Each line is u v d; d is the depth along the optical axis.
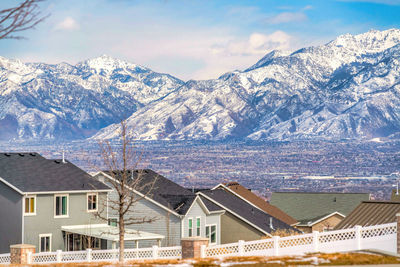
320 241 41.50
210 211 80.69
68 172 79.38
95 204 78.75
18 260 45.50
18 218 73.50
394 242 41.59
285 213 114.19
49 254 46.34
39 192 73.81
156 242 75.38
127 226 79.44
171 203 77.62
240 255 41.28
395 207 62.84
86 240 74.94
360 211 64.75
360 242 41.31
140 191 78.62
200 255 40.56
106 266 35.47
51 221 75.12
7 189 74.31
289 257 35.53
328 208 120.75
